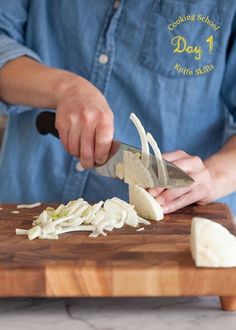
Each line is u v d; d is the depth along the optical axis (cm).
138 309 109
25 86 147
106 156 134
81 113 134
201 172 140
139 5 155
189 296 114
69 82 142
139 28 155
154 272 104
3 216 136
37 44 161
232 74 158
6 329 102
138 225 128
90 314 107
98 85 158
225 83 160
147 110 157
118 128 159
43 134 150
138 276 104
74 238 120
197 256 104
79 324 103
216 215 136
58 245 116
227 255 104
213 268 104
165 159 139
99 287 105
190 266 105
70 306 110
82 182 159
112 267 105
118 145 135
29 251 112
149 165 132
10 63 152
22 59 153
